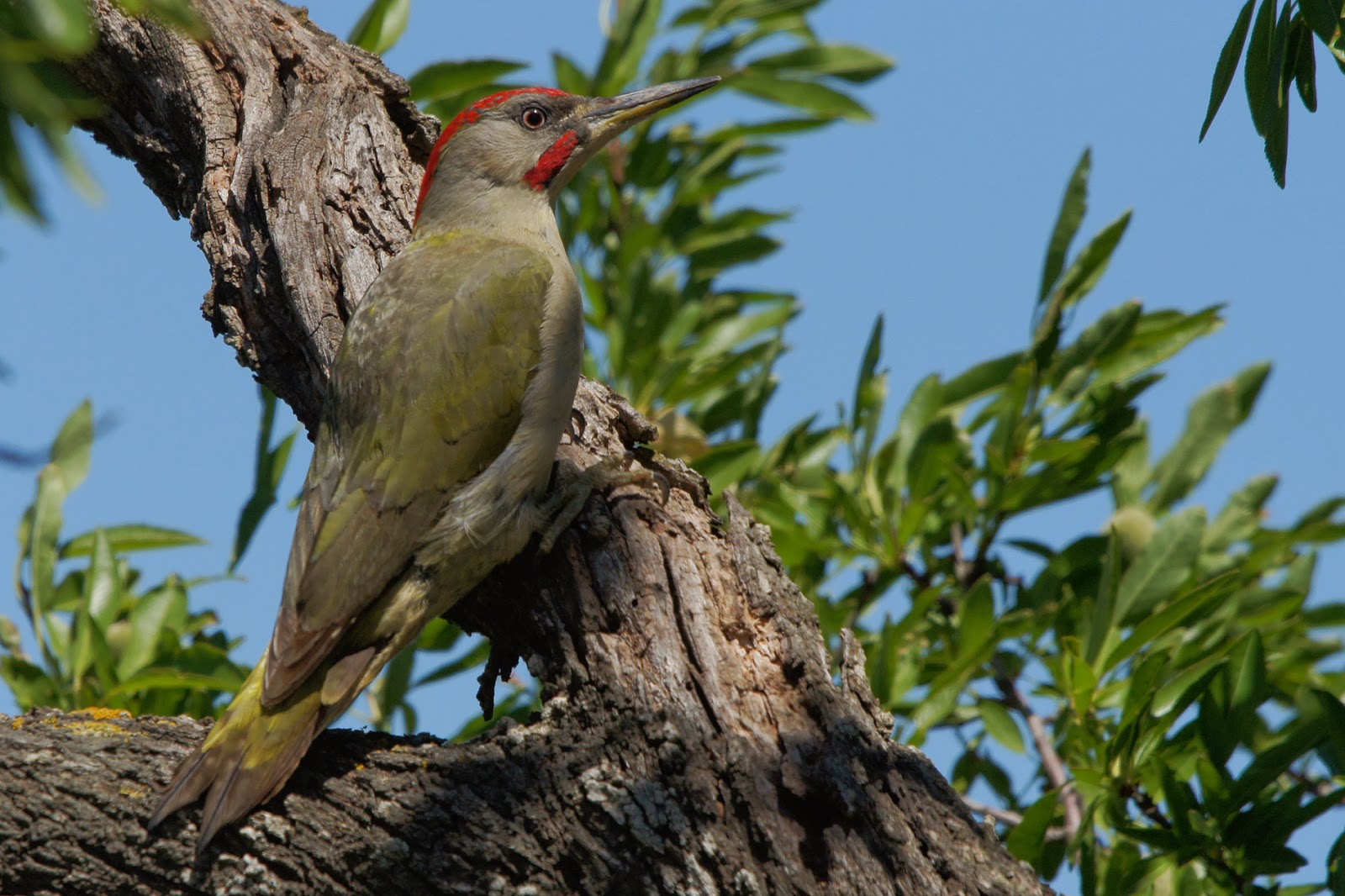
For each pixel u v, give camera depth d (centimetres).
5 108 470
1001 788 1245
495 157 1076
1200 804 945
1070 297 1197
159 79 1112
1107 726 1059
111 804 736
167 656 1138
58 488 1191
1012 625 1138
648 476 873
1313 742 925
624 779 722
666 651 769
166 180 1159
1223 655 1025
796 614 794
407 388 875
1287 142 744
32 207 468
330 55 1134
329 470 877
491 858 714
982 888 692
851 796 704
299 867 721
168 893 729
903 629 1119
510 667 891
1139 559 1121
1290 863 921
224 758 740
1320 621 1211
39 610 1162
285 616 798
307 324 988
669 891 697
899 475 1223
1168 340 1212
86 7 482
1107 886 976
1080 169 1189
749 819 704
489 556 852
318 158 1058
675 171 1429
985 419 1294
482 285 915
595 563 819
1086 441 1174
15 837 732
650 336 1291
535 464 876
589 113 1115
